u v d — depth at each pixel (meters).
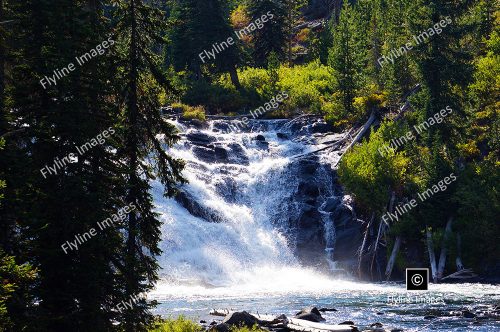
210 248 43.91
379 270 43.56
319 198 50.75
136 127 18.88
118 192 17.34
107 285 15.94
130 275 16.67
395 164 45.59
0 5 16.34
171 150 52.09
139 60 19.19
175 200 46.25
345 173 46.94
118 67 19.28
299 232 48.53
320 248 47.06
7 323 12.48
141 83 19.47
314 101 68.50
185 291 36.78
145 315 17.19
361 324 23.67
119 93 18.78
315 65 82.44
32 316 13.91
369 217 47.03
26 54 15.86
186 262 41.44
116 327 16.44
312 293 35.28
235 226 47.91
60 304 15.05
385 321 24.34
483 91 54.19
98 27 17.80
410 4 62.34
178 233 42.62
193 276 40.84
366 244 45.03
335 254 46.19
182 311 27.64
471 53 53.34
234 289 38.19
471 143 50.53
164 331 18.25
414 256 43.56
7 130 14.98
